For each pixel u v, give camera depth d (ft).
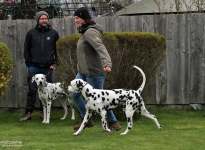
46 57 37.35
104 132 29.30
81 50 27.86
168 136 27.55
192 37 41.19
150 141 25.81
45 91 36.52
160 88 41.68
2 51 35.94
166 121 35.50
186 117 37.93
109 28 41.45
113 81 33.22
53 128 32.86
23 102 42.29
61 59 34.60
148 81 34.30
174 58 41.39
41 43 37.32
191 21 41.09
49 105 36.68
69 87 27.96
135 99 28.09
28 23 41.68
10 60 36.58
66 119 38.83
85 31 27.50
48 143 25.52
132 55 33.22
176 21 41.11
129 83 33.45
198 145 24.61
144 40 33.17
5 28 41.68
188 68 41.34
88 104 27.96
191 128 31.35
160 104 41.93
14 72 41.98
